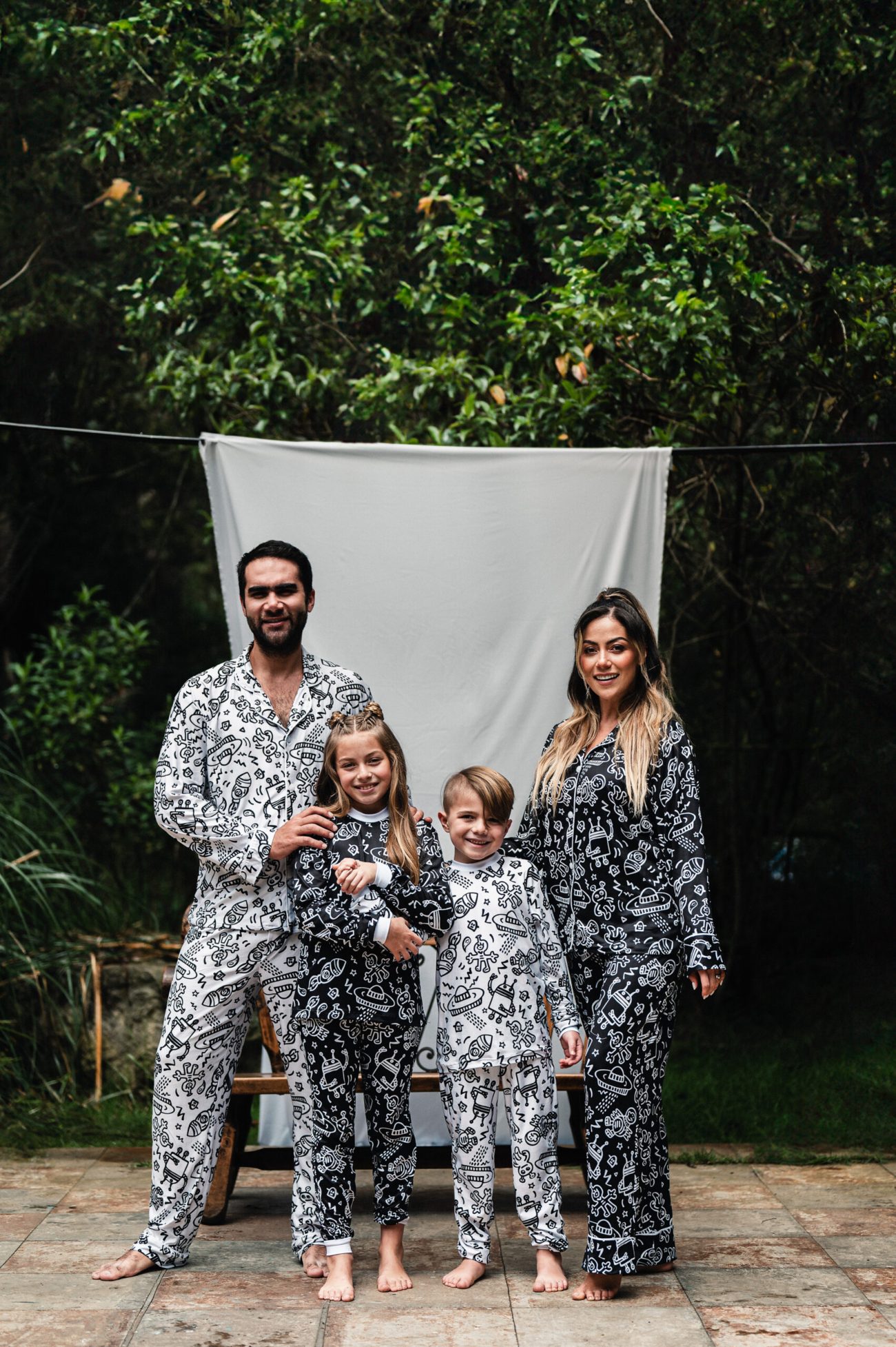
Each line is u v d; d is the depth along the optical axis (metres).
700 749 6.49
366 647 4.22
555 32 5.76
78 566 8.42
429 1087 3.82
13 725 7.41
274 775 3.32
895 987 5.39
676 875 3.17
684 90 5.69
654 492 4.23
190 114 6.04
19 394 7.24
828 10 5.53
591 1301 3.11
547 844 3.33
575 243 5.35
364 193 6.26
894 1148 4.53
